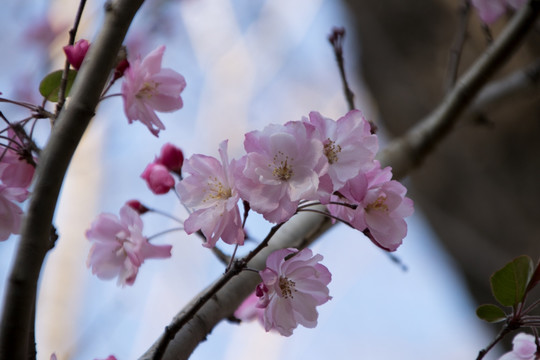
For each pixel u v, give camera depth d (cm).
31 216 168
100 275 233
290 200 175
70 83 216
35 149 206
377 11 555
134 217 232
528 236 485
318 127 187
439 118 355
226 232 182
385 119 549
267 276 185
